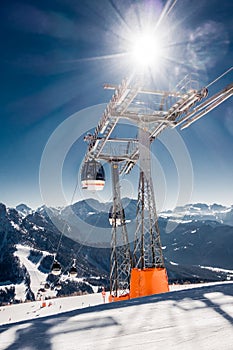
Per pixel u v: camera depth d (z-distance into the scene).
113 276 16.86
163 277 10.22
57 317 5.16
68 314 5.36
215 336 3.23
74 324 4.45
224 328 3.48
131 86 10.00
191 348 2.96
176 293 6.56
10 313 35.88
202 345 3.01
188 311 4.50
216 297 5.41
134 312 4.85
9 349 3.54
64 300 43.97
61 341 3.66
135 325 4.03
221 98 9.41
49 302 42.72
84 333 3.90
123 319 4.44
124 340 3.44
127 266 16.41
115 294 16.38
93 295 48.34
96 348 3.27
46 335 3.99
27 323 4.93
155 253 11.09
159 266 10.91
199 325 3.69
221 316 4.02
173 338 3.31
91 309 5.64
